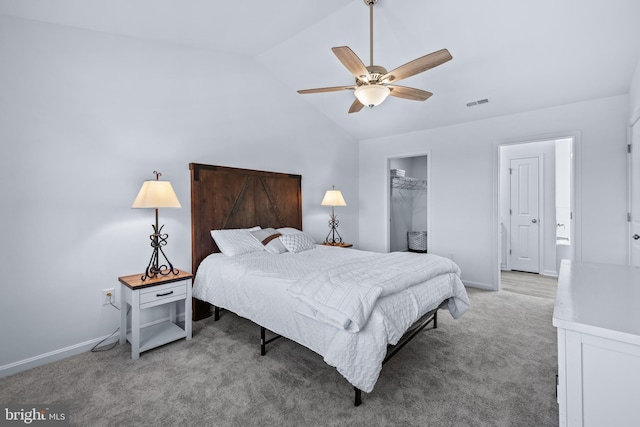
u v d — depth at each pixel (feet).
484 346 8.03
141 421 5.29
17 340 6.98
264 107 12.56
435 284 7.64
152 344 7.79
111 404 5.75
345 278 6.52
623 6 7.31
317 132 15.16
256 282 7.59
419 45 9.57
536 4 7.62
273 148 13.00
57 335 7.52
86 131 7.94
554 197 16.70
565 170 17.28
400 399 5.84
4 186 6.79
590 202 11.12
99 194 8.18
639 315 2.99
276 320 6.97
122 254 8.62
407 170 25.05
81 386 6.33
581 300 3.50
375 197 17.34
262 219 12.46
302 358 7.46
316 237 15.23
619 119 10.62
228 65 11.24
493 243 13.42
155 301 7.84
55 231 7.48
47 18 7.19
